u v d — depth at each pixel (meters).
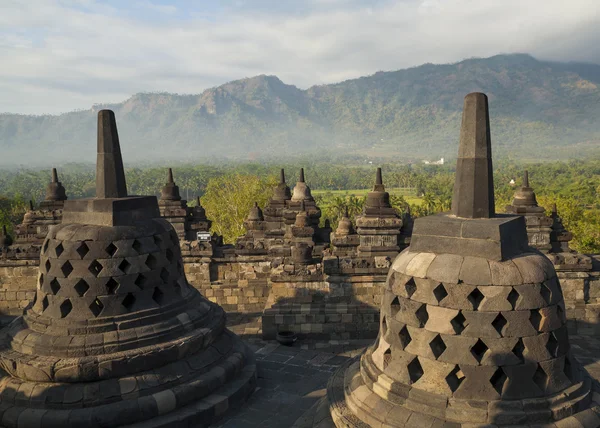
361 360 8.37
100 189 10.57
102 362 9.21
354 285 15.63
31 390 9.12
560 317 6.91
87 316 9.70
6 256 19.25
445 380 6.68
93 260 9.82
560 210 55.97
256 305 20.16
